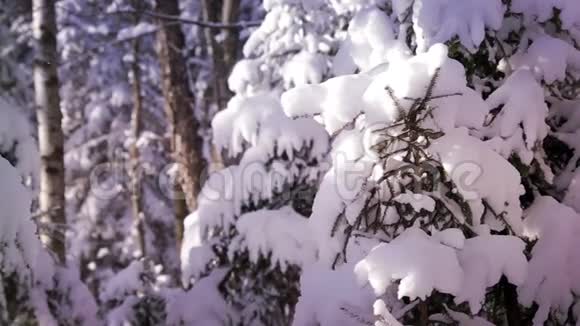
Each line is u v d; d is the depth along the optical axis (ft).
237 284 20.86
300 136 18.63
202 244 20.77
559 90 15.15
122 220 53.11
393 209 12.05
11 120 13.57
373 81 11.96
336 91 12.17
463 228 12.23
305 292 13.97
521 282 11.55
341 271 13.58
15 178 12.33
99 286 51.29
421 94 11.33
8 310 13.29
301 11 20.10
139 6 43.16
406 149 11.41
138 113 48.91
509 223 12.17
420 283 10.64
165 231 53.06
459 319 12.41
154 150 52.47
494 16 12.94
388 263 10.86
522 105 12.85
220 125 19.43
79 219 53.01
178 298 20.79
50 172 25.66
